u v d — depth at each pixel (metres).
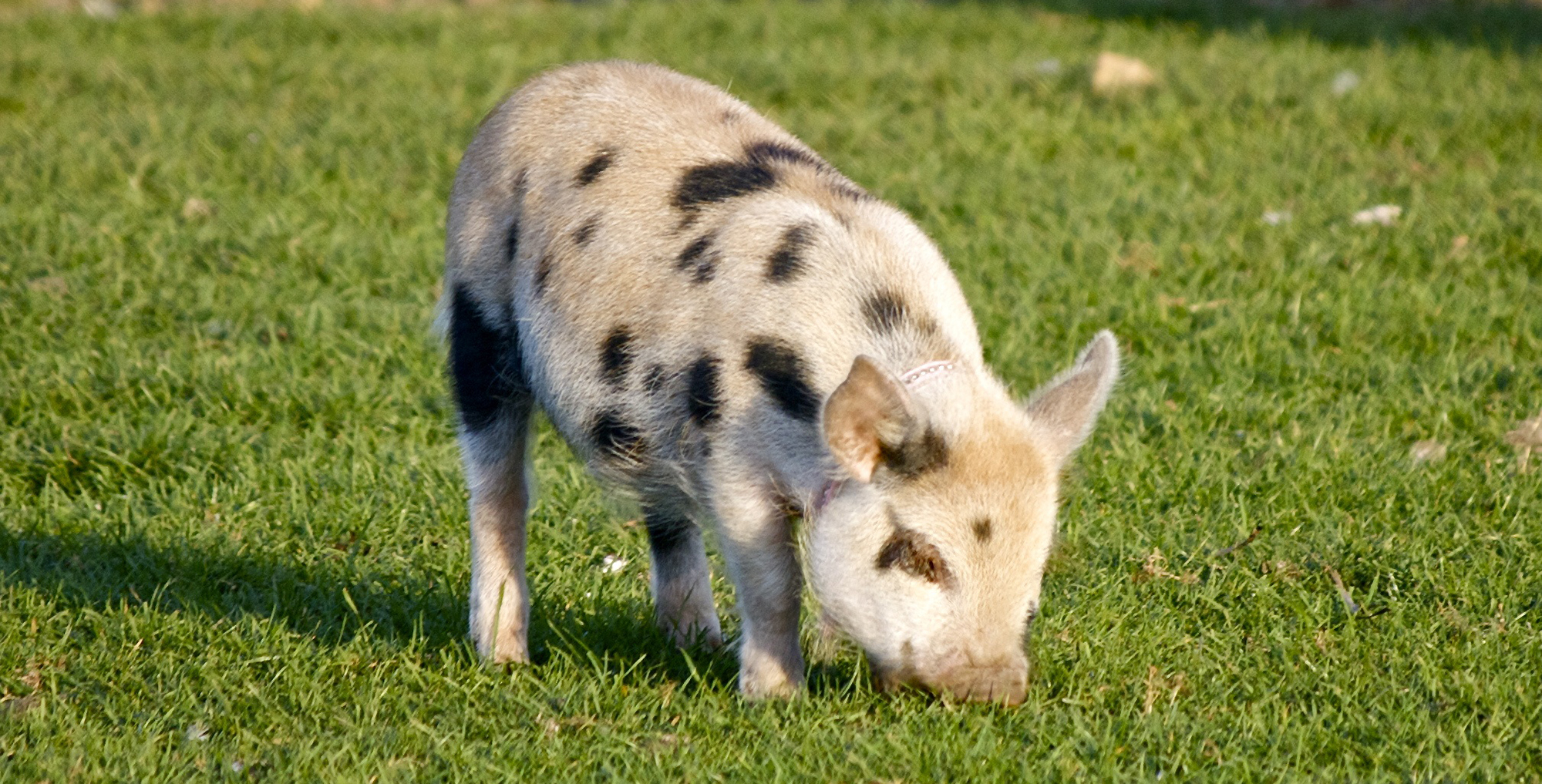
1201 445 16.17
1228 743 11.09
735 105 12.83
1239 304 19.89
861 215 11.48
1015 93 30.70
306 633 12.73
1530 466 15.63
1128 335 19.14
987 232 22.44
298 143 26.30
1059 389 10.95
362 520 14.72
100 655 12.14
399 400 17.28
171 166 24.62
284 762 10.78
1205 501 15.14
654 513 12.48
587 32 36.06
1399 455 16.03
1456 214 23.22
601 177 11.99
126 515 14.71
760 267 11.00
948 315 11.15
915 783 10.52
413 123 27.81
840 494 10.56
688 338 11.08
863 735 10.91
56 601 12.99
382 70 31.86
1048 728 11.23
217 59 32.91
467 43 35.06
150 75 31.11
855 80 31.19
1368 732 11.27
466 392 12.77
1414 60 33.53
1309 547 14.23
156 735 11.02
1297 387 17.56
